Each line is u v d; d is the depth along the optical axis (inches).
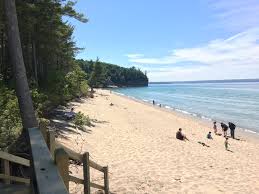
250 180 622.8
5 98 547.8
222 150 971.9
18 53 494.0
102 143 818.2
